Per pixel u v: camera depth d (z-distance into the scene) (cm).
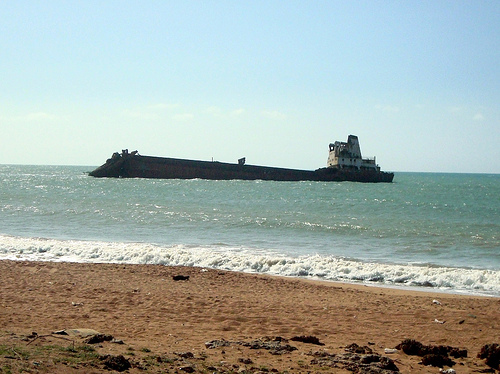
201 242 3809
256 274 2617
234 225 4731
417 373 1162
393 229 4619
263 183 12212
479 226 4997
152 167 13300
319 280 2569
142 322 1552
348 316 1725
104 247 3297
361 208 6756
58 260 2952
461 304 1961
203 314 1684
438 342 1471
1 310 1623
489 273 2641
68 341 1207
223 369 1077
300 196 8719
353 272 2706
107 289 2019
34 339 1183
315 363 1166
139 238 3953
